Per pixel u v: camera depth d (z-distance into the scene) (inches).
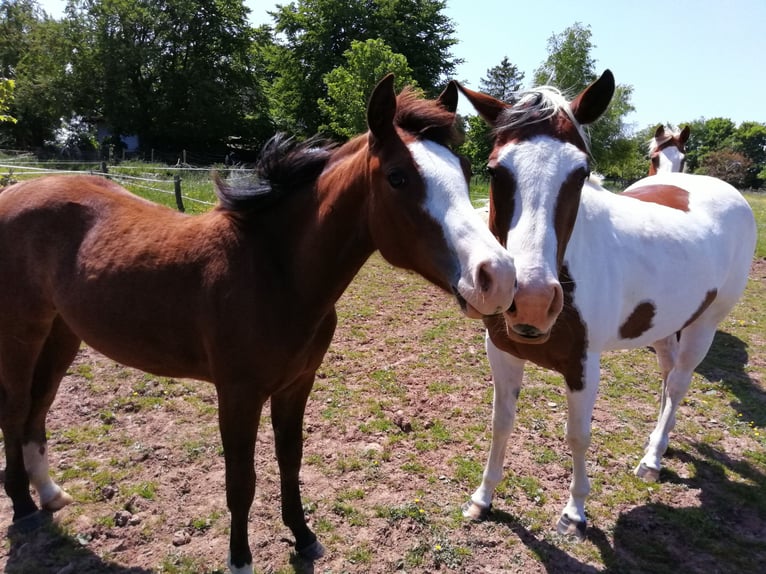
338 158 82.0
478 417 151.4
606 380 183.0
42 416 103.8
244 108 1402.6
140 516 104.1
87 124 1379.2
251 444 83.2
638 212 115.8
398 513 108.8
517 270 73.5
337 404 152.6
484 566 98.3
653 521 113.0
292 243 79.9
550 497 119.3
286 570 94.0
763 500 122.2
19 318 94.8
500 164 81.3
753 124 2906.0
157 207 100.1
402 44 1285.7
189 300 81.4
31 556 93.5
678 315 118.3
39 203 94.7
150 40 1251.8
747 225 141.7
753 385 183.0
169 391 151.4
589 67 836.0
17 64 1275.8
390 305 246.5
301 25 1331.2
